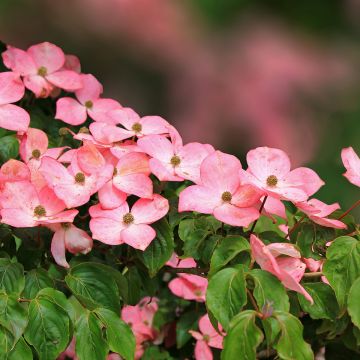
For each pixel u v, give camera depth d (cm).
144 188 171
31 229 175
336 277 164
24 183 169
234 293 160
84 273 168
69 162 177
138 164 173
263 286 160
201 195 168
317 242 173
